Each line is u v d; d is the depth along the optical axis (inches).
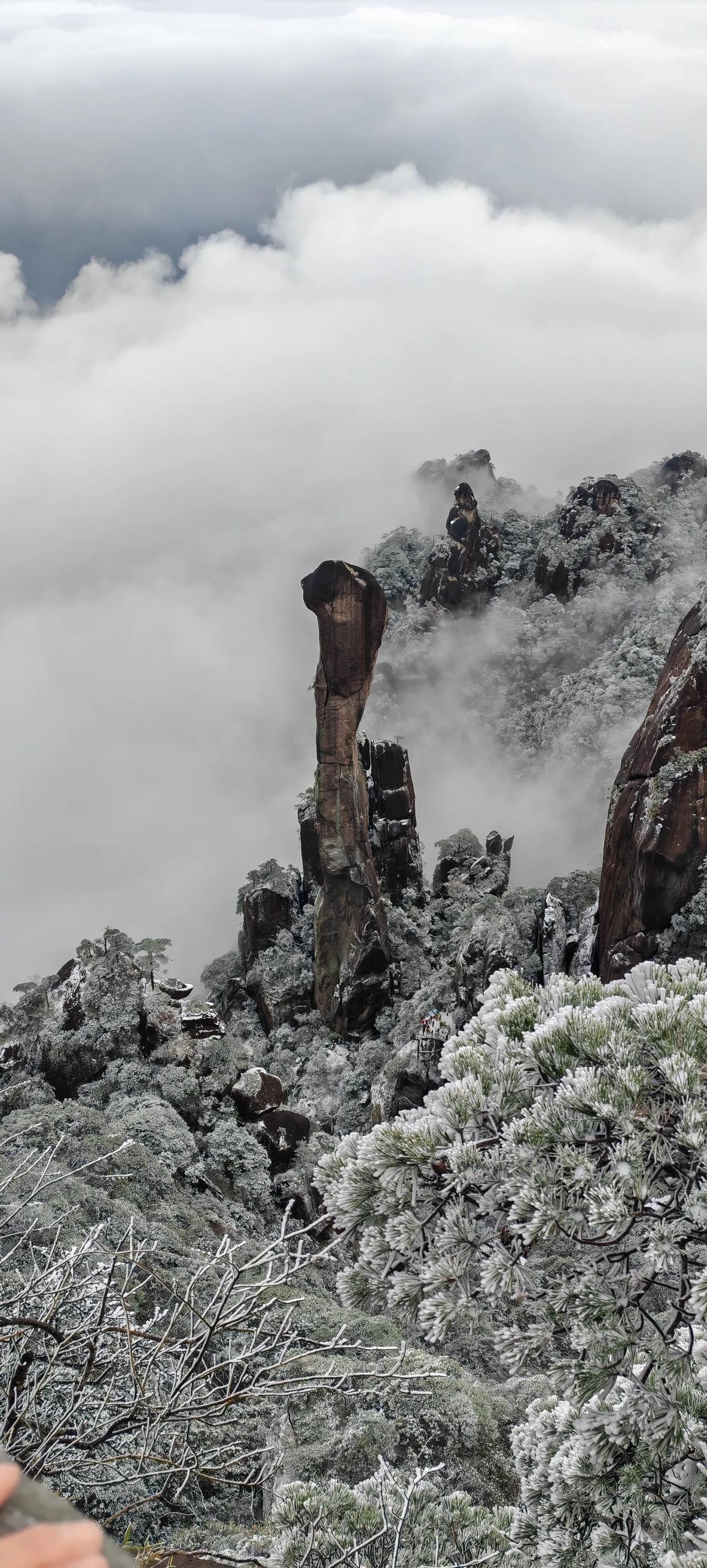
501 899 2559.1
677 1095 197.3
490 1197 192.4
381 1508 229.8
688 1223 191.5
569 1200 189.0
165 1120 1290.6
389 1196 197.8
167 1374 192.4
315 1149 1437.0
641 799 1879.9
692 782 1835.6
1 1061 1563.7
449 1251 192.1
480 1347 856.9
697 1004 203.8
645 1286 197.8
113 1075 1453.0
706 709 1867.6
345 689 2529.5
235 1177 1307.8
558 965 2149.4
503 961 2162.9
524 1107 205.9
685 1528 216.1
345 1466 508.7
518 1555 254.4
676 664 1925.4
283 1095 1469.0
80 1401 174.2
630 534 6934.1
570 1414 263.7
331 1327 696.4
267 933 2758.4
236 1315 185.2
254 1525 424.8
